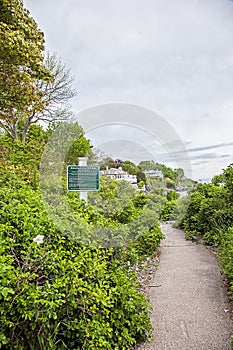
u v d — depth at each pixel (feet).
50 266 8.61
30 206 11.71
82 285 8.96
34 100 34.94
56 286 8.04
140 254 19.63
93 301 9.07
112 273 10.82
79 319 8.74
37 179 19.27
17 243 9.31
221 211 24.49
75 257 9.48
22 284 7.72
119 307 10.28
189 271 18.03
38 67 33.53
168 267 18.89
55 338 8.26
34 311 7.49
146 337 10.91
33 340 8.09
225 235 20.72
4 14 32.17
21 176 19.74
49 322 8.30
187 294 14.78
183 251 22.65
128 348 9.98
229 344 10.53
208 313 12.81
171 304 13.78
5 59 30.01
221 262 17.98
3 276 7.54
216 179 33.30
